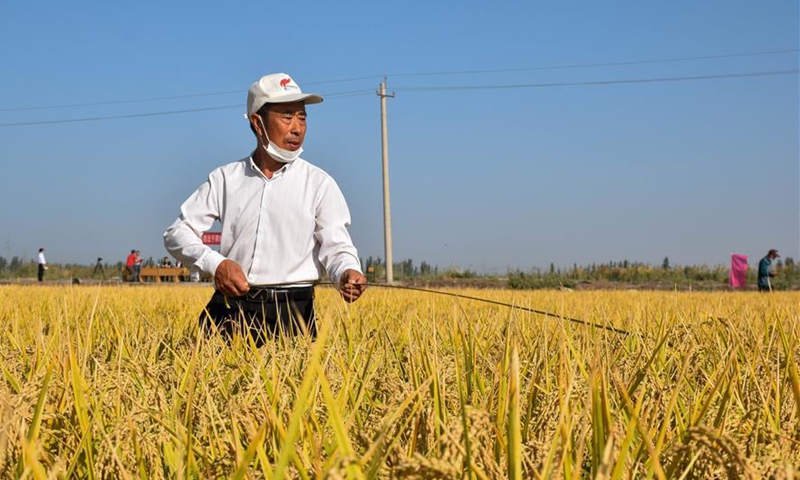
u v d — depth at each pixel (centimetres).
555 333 438
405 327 491
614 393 301
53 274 4703
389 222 3981
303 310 559
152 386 304
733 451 169
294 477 203
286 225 562
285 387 300
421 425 237
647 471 221
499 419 239
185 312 777
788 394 323
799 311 662
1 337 552
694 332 488
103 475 221
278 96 549
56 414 250
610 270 4116
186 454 229
